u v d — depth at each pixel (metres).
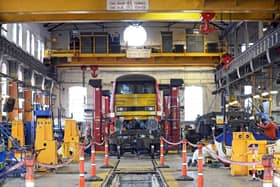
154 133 22.19
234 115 19.08
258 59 23.14
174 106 26.47
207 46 31.20
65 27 35.56
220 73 33.03
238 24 28.86
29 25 28.88
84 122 33.31
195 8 16.44
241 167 14.55
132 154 24.86
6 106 19.89
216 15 18.64
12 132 18.62
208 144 18.70
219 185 12.36
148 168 17.22
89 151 25.34
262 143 14.41
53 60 31.92
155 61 31.53
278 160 11.65
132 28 28.64
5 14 16.52
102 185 12.61
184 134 26.53
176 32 35.38
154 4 16.28
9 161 13.79
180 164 18.73
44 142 15.97
